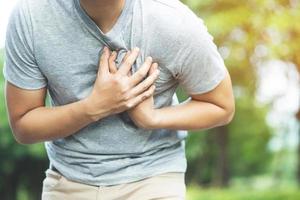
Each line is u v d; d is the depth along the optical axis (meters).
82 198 3.11
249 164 31.16
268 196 14.34
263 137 25.50
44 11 2.88
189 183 26.86
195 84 3.06
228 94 3.12
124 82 2.89
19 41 2.91
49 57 2.91
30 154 21.42
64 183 3.15
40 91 3.04
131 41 2.90
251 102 19.14
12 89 3.02
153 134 3.12
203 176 26.20
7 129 20.42
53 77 2.96
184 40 2.91
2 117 20.02
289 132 20.91
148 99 2.99
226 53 14.08
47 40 2.89
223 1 13.45
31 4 2.90
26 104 3.04
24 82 2.99
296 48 12.80
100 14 2.84
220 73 3.04
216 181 21.17
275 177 25.34
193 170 26.67
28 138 3.11
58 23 2.88
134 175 3.08
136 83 2.91
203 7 13.79
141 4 2.89
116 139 3.05
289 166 29.62
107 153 3.06
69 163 3.13
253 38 13.34
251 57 13.88
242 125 24.59
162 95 3.12
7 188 23.56
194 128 3.12
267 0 12.91
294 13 12.57
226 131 21.19
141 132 3.07
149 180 3.10
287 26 12.45
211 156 25.03
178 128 3.08
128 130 3.04
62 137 3.04
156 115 3.03
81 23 2.87
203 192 15.03
